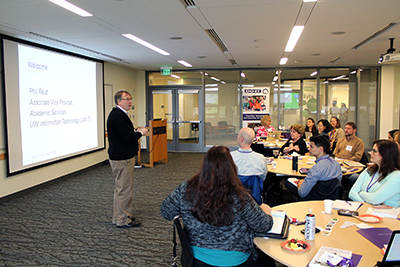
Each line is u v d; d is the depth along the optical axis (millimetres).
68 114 6379
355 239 1816
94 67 7418
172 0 3283
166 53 6723
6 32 4695
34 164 5379
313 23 4273
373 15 3902
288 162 4480
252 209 1590
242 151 3193
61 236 3430
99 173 6797
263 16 3914
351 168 3949
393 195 2445
